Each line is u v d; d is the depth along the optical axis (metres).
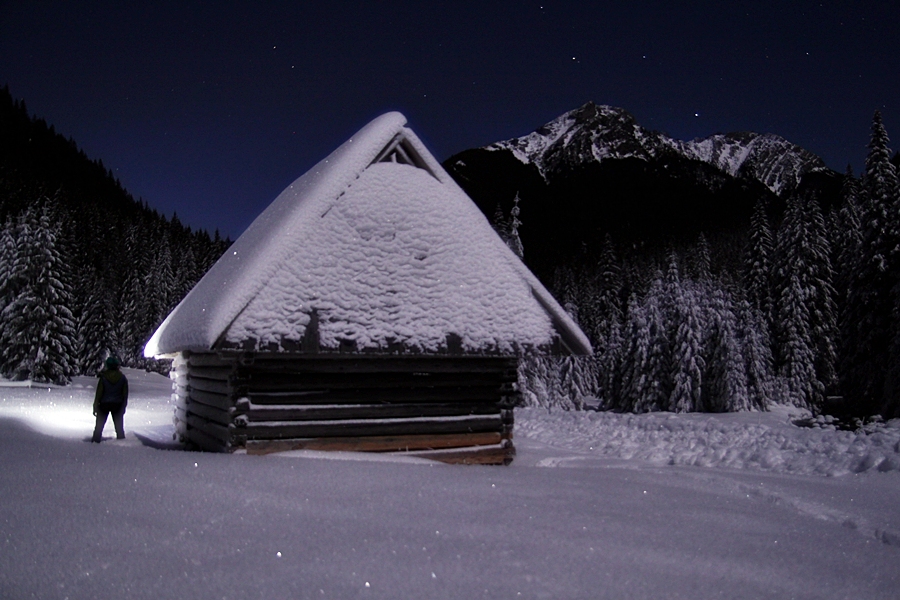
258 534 4.24
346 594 3.30
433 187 10.40
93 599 3.18
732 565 4.16
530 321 9.87
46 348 39.69
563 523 4.88
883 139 31.47
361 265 9.26
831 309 44.44
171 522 4.45
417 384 9.39
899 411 26.52
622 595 3.48
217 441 9.23
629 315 41.97
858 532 5.66
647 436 13.62
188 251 82.62
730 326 36.88
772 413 33.94
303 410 8.68
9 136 155.62
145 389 38.84
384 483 6.10
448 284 9.65
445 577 3.57
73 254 68.06
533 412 20.95
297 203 9.89
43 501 4.89
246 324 8.21
